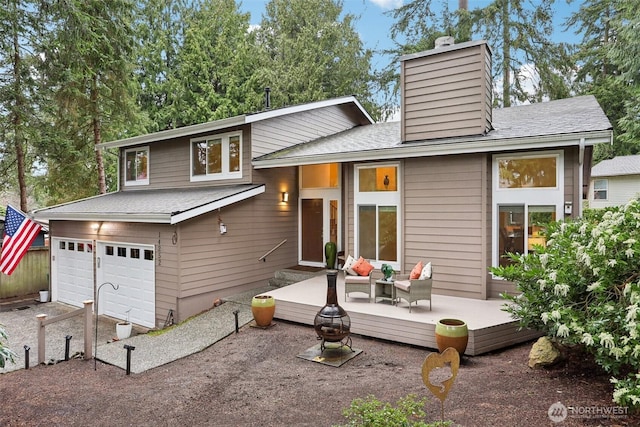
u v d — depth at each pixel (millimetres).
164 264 8703
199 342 6789
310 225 11656
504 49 16266
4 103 12453
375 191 8883
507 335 6020
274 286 10555
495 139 7023
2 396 4941
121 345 6781
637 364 3279
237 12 26250
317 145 10844
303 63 22000
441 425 2895
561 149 6902
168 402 4543
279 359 5832
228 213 9578
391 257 8648
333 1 24031
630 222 3883
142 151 12695
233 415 4148
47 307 11008
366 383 4781
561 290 3904
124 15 13914
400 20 17578
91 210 10141
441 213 7941
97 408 4492
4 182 15125
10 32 11727
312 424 3832
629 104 15367
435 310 6766
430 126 8367
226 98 23188
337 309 5891
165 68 23578
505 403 3809
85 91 13594
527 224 7227
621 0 15320
